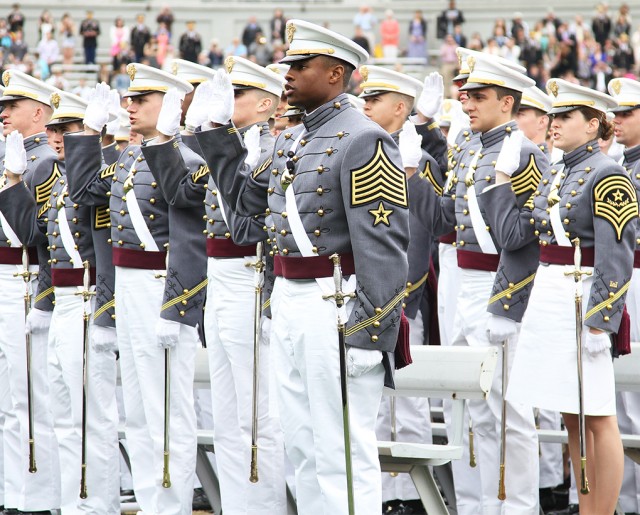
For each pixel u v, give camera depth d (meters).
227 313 11.65
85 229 12.73
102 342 12.46
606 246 10.40
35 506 13.59
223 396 11.95
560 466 14.07
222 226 11.62
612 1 53.50
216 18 53.88
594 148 10.82
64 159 13.05
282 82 11.98
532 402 10.82
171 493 11.91
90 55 49.38
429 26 53.81
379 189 8.84
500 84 12.06
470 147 12.55
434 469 14.27
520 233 11.22
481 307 12.09
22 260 13.75
